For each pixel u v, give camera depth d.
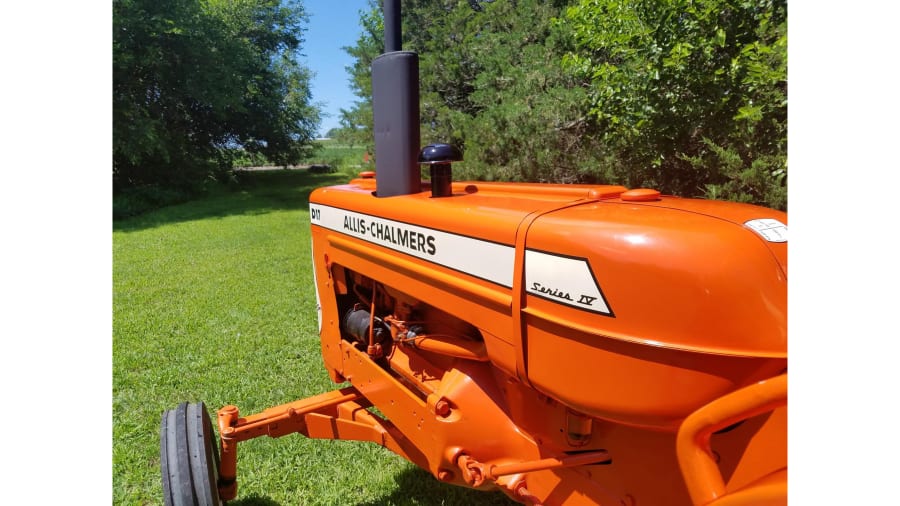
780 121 3.91
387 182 2.24
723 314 1.12
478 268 1.63
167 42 18.00
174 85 19.20
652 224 1.26
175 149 19.38
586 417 1.52
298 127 25.30
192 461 2.13
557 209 1.52
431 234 1.84
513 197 1.92
